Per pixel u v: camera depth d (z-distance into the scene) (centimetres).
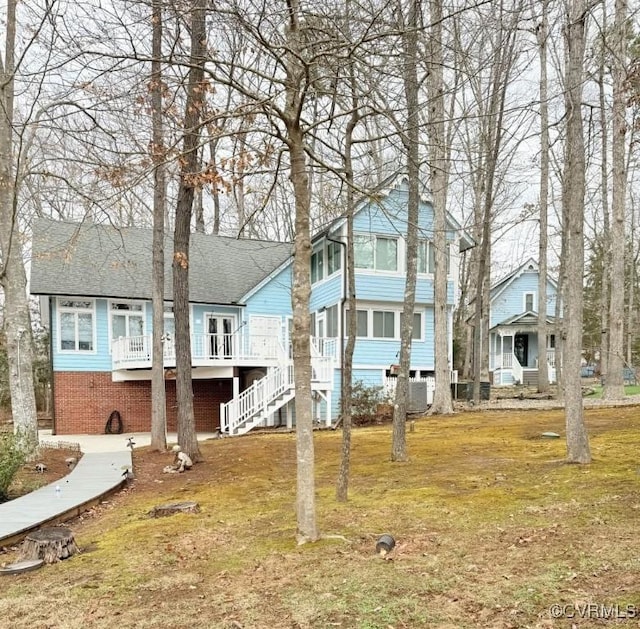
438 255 1595
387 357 1861
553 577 356
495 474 696
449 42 746
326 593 359
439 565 396
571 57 688
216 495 707
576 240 700
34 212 2022
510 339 2945
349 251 645
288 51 456
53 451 1204
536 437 1025
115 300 1806
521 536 445
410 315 848
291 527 526
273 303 1998
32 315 2558
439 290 1603
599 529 443
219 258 2109
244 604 353
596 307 3189
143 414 1838
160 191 1188
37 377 2509
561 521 474
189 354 1016
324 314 1978
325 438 1259
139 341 1736
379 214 1803
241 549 469
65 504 668
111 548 497
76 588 401
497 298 3080
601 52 898
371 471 779
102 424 1784
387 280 1841
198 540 503
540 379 2002
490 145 1513
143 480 874
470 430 1192
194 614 345
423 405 1723
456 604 329
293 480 779
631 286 2755
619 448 801
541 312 1983
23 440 877
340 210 942
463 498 585
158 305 1206
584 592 331
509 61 1157
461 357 3022
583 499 534
